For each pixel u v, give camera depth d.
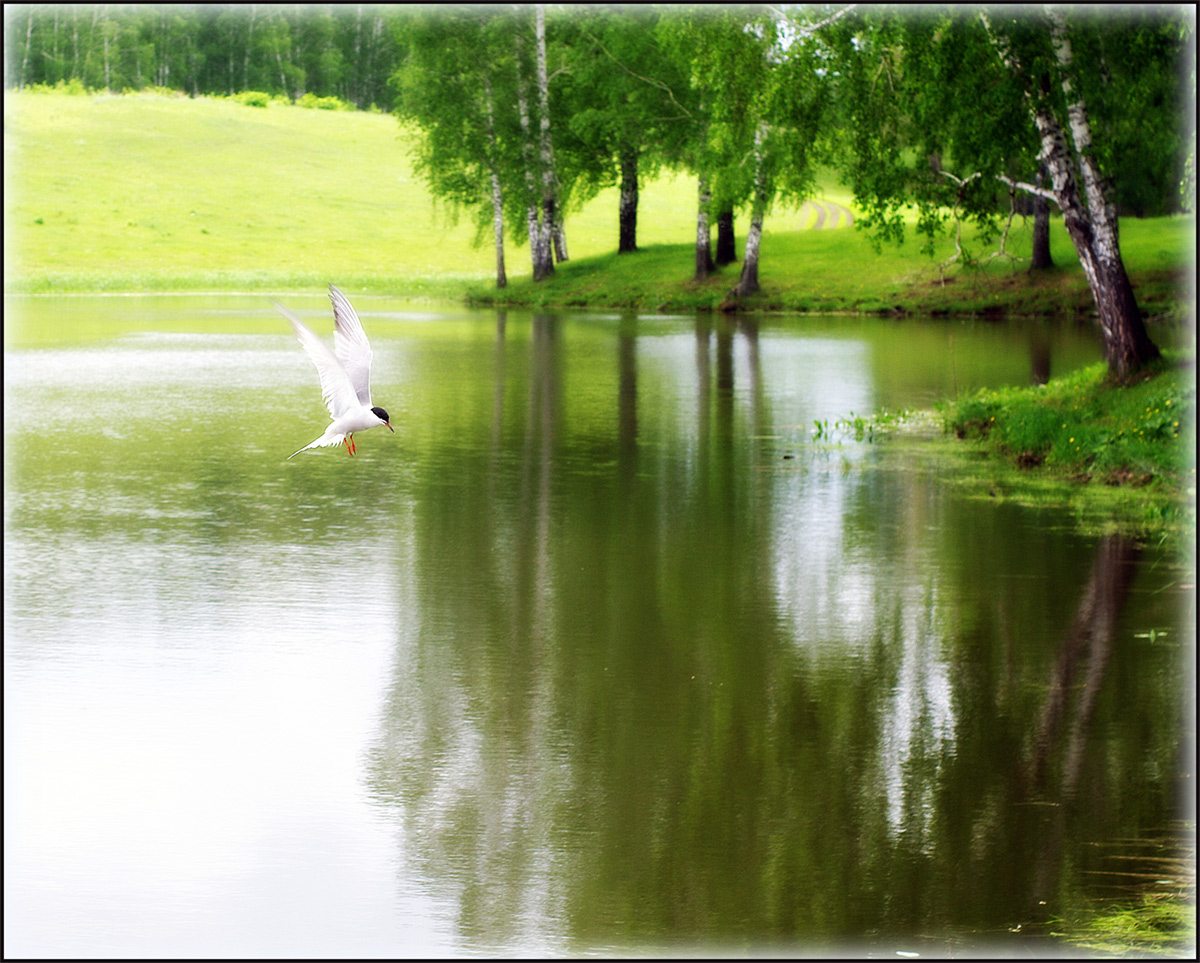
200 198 93.56
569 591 13.80
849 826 8.66
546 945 7.30
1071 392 22.16
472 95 60.31
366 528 16.44
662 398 27.84
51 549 15.30
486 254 84.38
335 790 9.16
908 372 31.84
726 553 15.30
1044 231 50.25
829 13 22.64
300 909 7.65
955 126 21.75
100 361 35.12
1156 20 20.50
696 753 9.78
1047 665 11.65
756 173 43.66
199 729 10.11
